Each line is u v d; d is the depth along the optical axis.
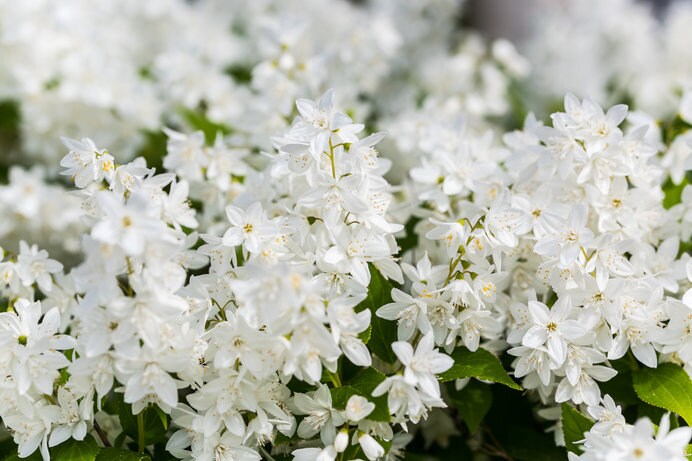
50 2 0.64
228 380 0.45
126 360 0.44
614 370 0.47
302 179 0.48
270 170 0.50
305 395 0.45
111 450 0.46
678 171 0.54
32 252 0.50
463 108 0.67
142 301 0.43
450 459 0.53
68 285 0.51
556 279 0.47
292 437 0.47
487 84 0.70
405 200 0.55
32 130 0.64
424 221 0.52
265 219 0.47
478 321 0.47
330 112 0.46
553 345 0.46
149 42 0.77
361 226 0.47
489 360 0.47
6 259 0.53
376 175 0.48
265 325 0.45
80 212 0.59
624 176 0.49
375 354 0.48
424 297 0.47
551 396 0.51
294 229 0.47
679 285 0.50
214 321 0.47
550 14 0.90
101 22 0.68
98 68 0.63
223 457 0.45
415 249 0.53
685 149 0.53
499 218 0.48
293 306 0.43
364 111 0.65
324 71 0.60
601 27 0.87
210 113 0.65
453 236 0.47
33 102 0.63
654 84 0.74
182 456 0.46
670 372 0.48
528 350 0.47
